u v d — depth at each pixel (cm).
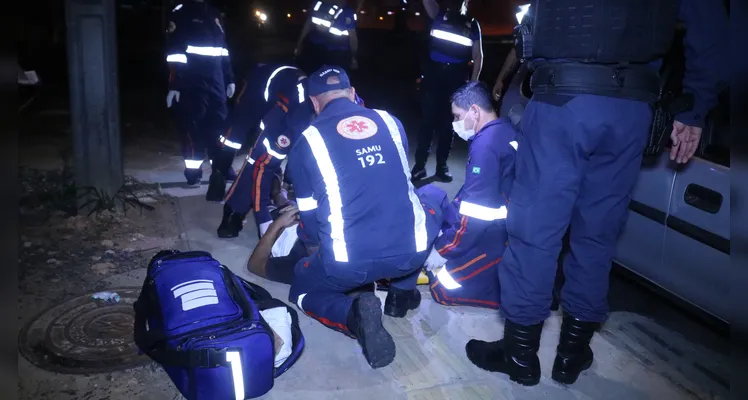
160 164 601
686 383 289
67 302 327
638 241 348
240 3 2362
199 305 264
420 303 352
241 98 453
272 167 391
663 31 231
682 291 325
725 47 231
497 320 338
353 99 322
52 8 1188
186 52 493
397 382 278
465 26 529
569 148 243
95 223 432
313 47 534
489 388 277
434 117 557
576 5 230
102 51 427
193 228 438
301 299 313
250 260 364
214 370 246
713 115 302
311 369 284
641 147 249
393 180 290
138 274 367
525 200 255
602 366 301
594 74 235
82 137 439
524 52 253
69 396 254
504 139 306
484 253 327
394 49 1928
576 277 268
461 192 336
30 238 401
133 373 273
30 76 519
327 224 286
